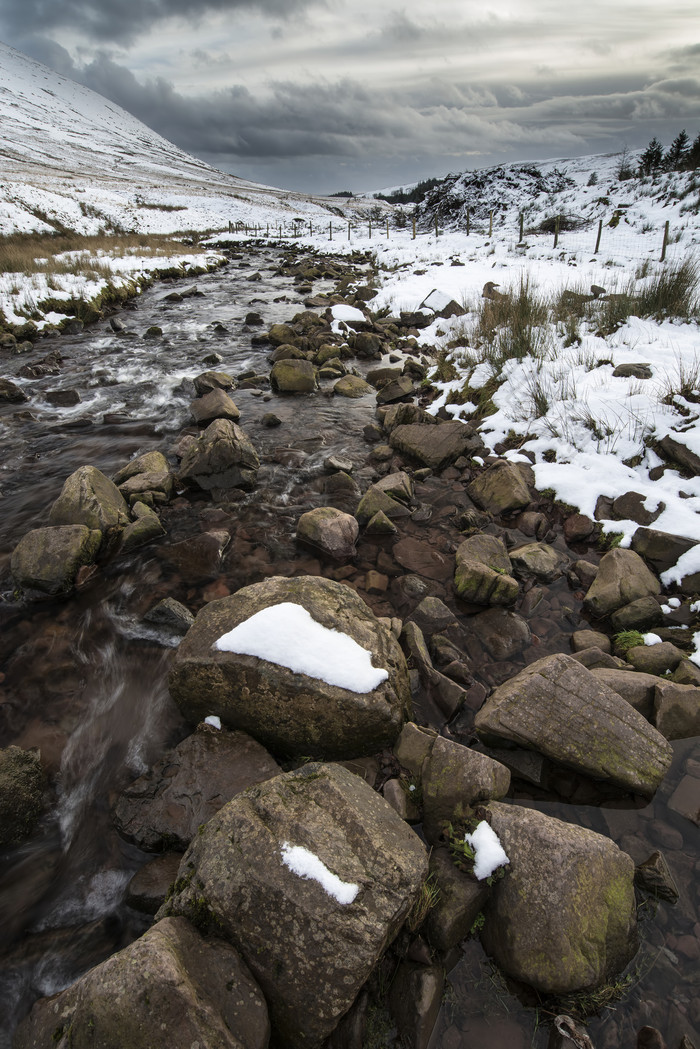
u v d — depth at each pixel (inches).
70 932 109.7
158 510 252.8
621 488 233.6
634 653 161.8
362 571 210.5
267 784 109.5
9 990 101.7
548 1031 91.8
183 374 431.5
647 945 102.0
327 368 415.5
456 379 366.6
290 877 91.5
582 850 103.6
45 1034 82.6
